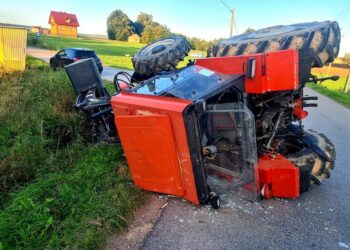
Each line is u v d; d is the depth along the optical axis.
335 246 2.89
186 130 2.91
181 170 3.17
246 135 3.13
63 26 90.00
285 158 3.64
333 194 3.90
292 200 3.70
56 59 16.73
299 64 3.46
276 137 4.11
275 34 4.39
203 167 3.09
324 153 3.83
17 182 4.28
